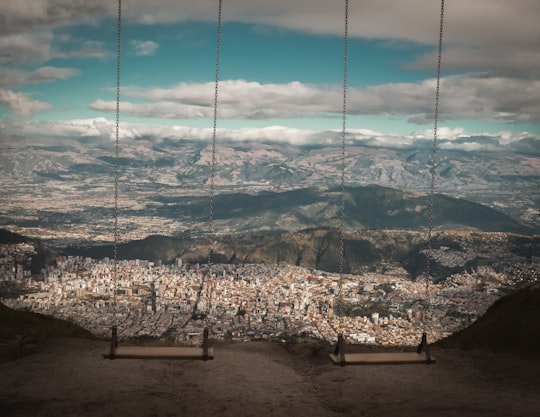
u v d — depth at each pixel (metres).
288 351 12.29
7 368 8.63
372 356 8.38
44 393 7.36
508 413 6.89
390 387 8.23
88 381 8.01
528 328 13.08
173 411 7.00
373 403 7.45
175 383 8.39
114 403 7.11
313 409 7.13
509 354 11.99
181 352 8.13
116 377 8.34
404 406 7.22
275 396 7.62
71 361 9.21
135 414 6.81
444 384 8.49
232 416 6.70
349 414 7.07
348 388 8.21
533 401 7.51
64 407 6.83
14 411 6.61
